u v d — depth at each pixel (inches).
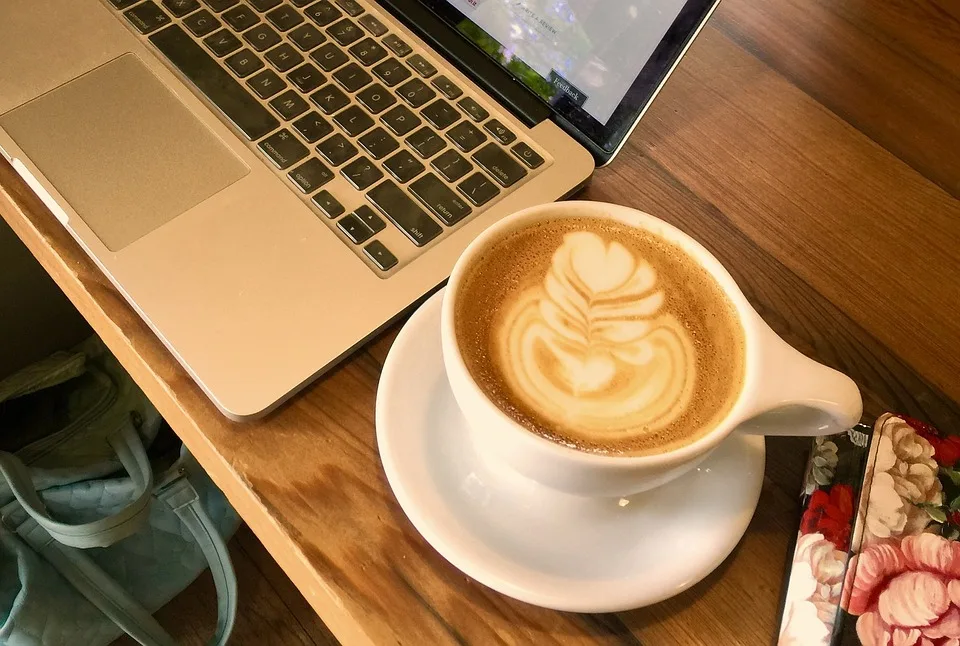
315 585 12.8
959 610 12.4
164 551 30.4
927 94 22.1
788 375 11.8
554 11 18.8
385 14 20.2
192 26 19.3
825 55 22.6
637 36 17.9
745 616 13.0
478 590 12.8
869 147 20.6
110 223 15.7
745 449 13.9
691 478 13.5
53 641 27.5
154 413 29.5
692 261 13.8
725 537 12.9
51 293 31.7
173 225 15.8
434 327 14.5
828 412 11.5
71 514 27.6
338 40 19.4
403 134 17.8
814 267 18.0
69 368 28.6
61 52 18.4
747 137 20.3
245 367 14.1
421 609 12.5
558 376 12.4
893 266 18.3
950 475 13.9
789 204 19.1
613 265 13.7
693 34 17.3
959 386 16.4
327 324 14.7
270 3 20.0
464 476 13.1
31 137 16.8
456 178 17.2
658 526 13.0
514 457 11.5
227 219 16.0
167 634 30.7
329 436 14.0
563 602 11.9
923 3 24.8
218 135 17.3
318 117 17.9
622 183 18.8
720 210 18.7
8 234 28.5
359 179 16.9
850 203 19.3
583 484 11.3
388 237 16.1
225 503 31.1
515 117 18.7
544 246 13.7
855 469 14.2
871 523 13.2
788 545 13.8
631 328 13.0
